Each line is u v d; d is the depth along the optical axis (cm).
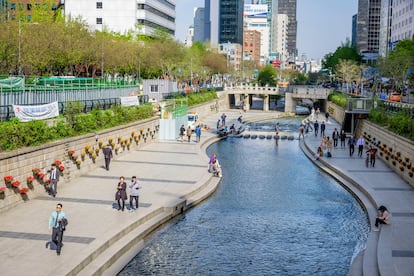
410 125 4484
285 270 2439
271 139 7969
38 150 3428
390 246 2531
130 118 5722
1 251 2345
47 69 7125
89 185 3794
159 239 2850
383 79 12306
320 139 7388
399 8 16412
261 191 4103
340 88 15550
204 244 2781
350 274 2356
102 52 7662
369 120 6391
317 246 2781
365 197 3756
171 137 6731
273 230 3053
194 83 15288
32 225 2748
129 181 3991
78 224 2797
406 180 4169
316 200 3819
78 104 4538
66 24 7919
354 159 5425
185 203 3450
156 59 10638
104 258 2400
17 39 5675
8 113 3688
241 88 15238
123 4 13975
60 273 2089
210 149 6594
